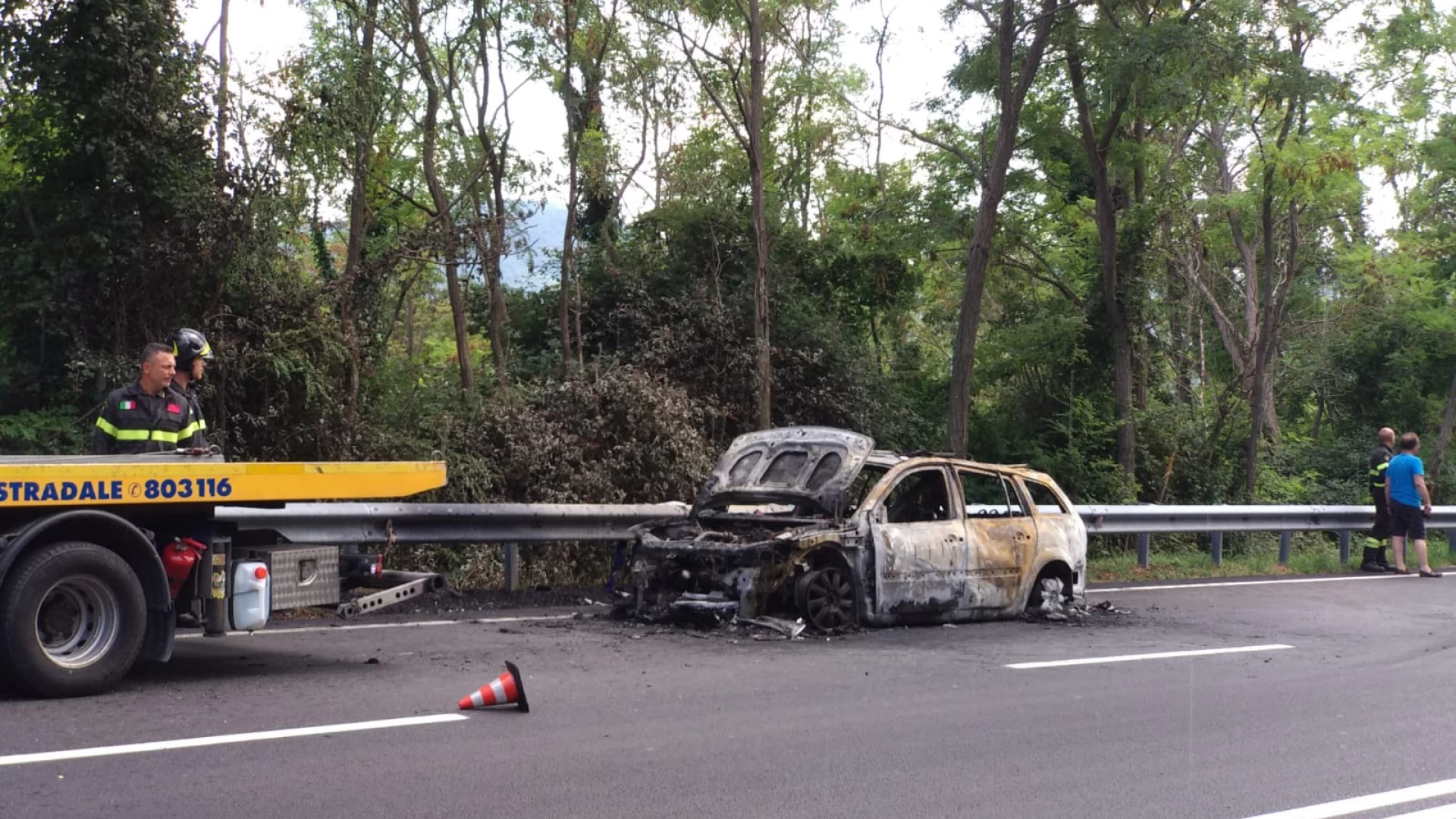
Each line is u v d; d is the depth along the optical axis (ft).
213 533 25.58
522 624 33.71
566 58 64.54
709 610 32.42
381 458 47.57
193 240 43.52
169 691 23.59
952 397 63.36
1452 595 47.19
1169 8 69.36
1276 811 17.22
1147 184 87.71
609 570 46.88
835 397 70.03
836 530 33.24
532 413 50.62
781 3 67.97
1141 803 17.48
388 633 31.73
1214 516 56.08
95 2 41.45
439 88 62.44
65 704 22.04
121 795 16.29
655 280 71.77
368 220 62.75
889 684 26.04
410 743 19.67
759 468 35.53
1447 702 25.38
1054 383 86.79
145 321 43.75
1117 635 34.35
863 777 18.49
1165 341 108.78
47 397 43.37
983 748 20.51
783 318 70.44
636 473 51.37
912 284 83.20
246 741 19.49
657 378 57.41
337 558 28.32
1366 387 107.86
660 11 63.36
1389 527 57.72
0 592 21.99
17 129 42.78
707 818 16.22
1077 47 70.38
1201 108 72.18
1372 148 75.87
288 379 45.78
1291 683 27.22
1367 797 18.02
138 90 42.52
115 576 23.29
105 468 23.15
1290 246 86.22
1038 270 90.43
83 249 42.57
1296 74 67.00
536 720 21.65
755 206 61.77
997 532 36.42
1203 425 88.63
